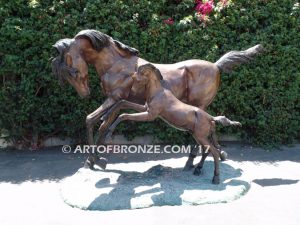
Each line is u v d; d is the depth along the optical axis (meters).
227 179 4.37
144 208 3.85
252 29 5.92
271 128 6.08
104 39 4.16
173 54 5.73
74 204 3.98
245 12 5.75
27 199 4.25
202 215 3.72
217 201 3.95
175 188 4.09
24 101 5.70
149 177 4.38
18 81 5.77
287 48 5.82
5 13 5.46
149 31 5.61
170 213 3.75
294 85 5.99
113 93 4.23
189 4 5.82
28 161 5.56
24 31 5.41
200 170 4.46
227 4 5.68
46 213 3.87
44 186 4.64
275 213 3.79
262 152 5.88
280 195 4.20
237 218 3.68
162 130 6.03
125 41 5.61
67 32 5.54
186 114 4.05
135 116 4.05
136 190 4.06
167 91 4.11
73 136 6.05
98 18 5.57
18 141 6.09
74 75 4.11
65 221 3.69
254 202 4.01
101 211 3.84
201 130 4.09
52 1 5.57
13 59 5.48
